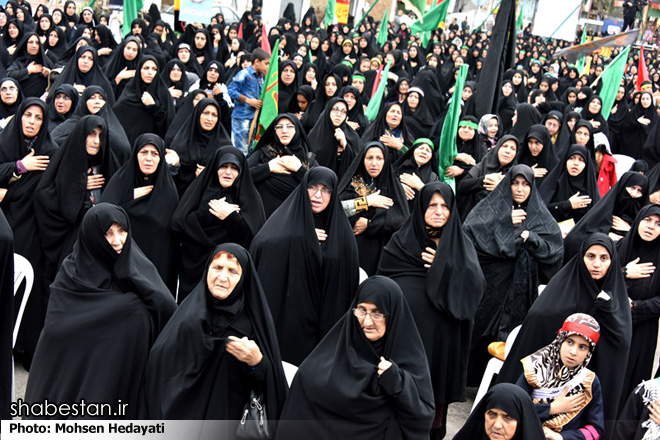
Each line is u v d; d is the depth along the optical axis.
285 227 4.08
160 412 2.98
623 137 11.09
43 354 3.14
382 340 3.07
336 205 4.16
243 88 7.71
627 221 5.26
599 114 10.05
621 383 3.89
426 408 2.99
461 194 6.00
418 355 3.08
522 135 8.30
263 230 4.12
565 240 5.26
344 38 14.66
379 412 2.95
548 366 3.36
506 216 4.74
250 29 14.88
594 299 3.87
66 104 6.15
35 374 3.14
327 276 4.09
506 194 4.80
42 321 4.56
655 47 22.92
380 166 4.89
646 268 4.41
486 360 4.77
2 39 10.73
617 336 3.85
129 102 7.23
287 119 5.37
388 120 6.57
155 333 3.26
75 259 3.27
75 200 4.58
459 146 6.86
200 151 5.79
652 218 4.43
